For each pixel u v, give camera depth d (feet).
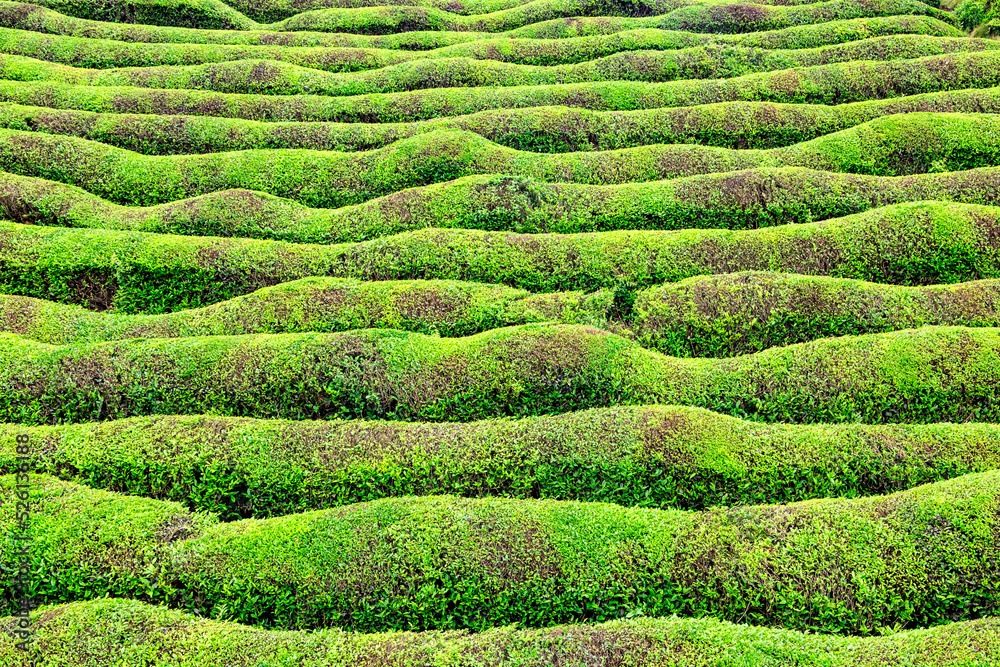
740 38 140.67
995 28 135.64
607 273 77.41
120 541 48.49
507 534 48.93
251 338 66.39
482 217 87.45
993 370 60.29
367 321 71.41
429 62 130.93
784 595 45.32
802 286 71.10
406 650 42.63
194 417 58.90
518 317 71.67
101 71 126.00
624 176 97.35
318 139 107.14
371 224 87.51
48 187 89.92
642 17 165.07
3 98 111.45
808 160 97.76
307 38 150.10
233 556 47.60
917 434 55.52
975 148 94.27
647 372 63.46
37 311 71.67
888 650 41.45
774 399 60.75
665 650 41.86
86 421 60.44
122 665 41.29
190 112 115.24
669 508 51.49
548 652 42.11
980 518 47.62
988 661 40.19
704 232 80.94
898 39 130.72
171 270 78.02
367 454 55.47
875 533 47.78
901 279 76.13
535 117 108.27
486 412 61.77
